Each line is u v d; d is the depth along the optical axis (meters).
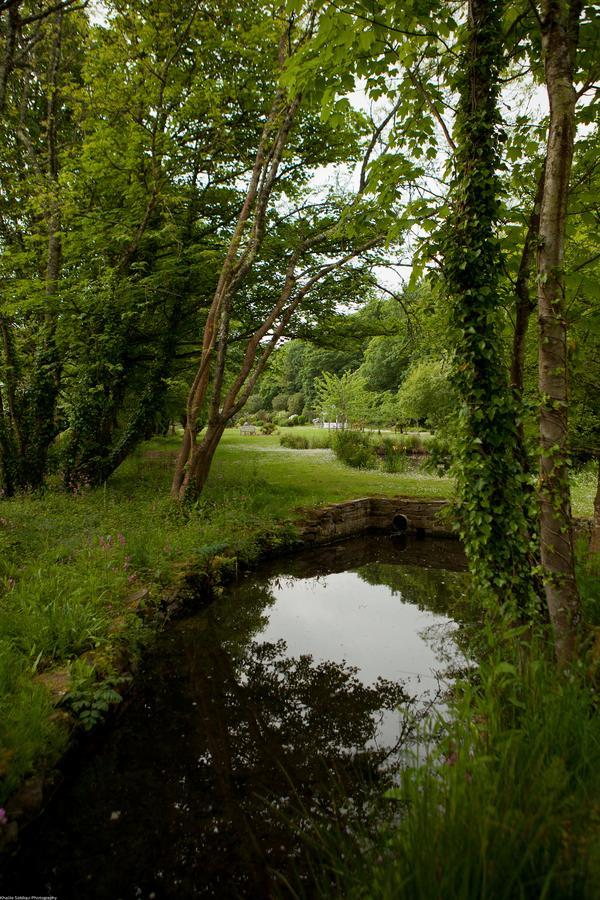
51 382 9.96
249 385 9.36
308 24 7.46
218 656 5.10
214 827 2.66
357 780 3.04
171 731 3.67
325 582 7.91
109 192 9.78
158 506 8.42
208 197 10.41
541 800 1.67
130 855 2.46
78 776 3.08
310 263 10.66
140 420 10.92
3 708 2.84
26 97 10.38
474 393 3.69
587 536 6.94
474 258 3.63
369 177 4.21
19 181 9.80
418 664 4.78
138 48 8.20
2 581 4.64
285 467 17.05
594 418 5.82
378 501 11.58
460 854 1.58
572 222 4.18
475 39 3.58
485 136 3.61
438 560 9.28
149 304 10.12
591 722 2.12
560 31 2.61
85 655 3.76
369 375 38.34
